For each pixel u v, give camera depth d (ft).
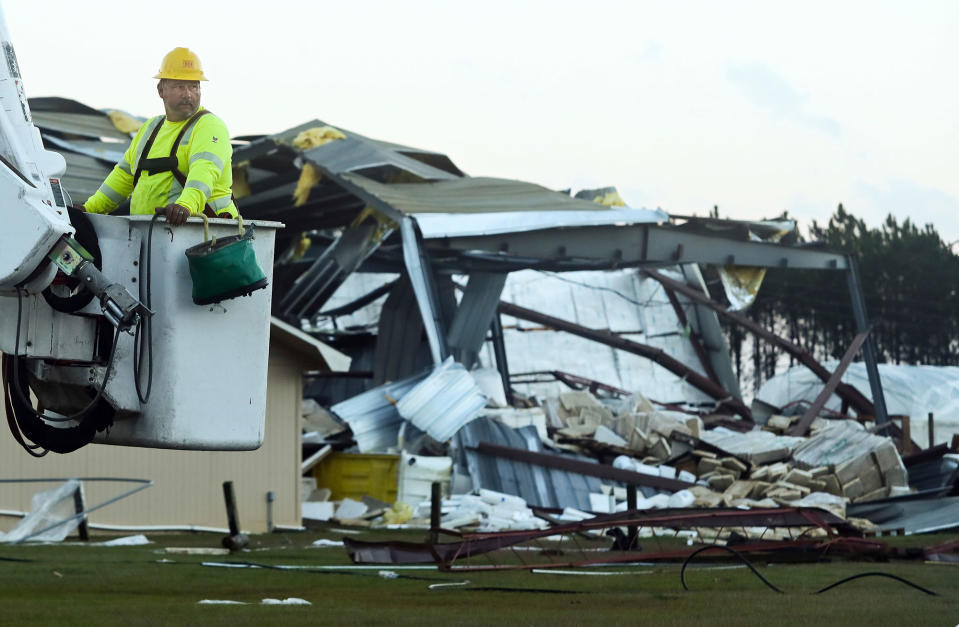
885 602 59.36
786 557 95.20
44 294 35.65
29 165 34.71
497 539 86.53
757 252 255.70
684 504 184.24
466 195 247.70
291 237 305.32
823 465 200.75
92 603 57.52
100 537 137.49
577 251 238.07
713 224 252.62
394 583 75.51
